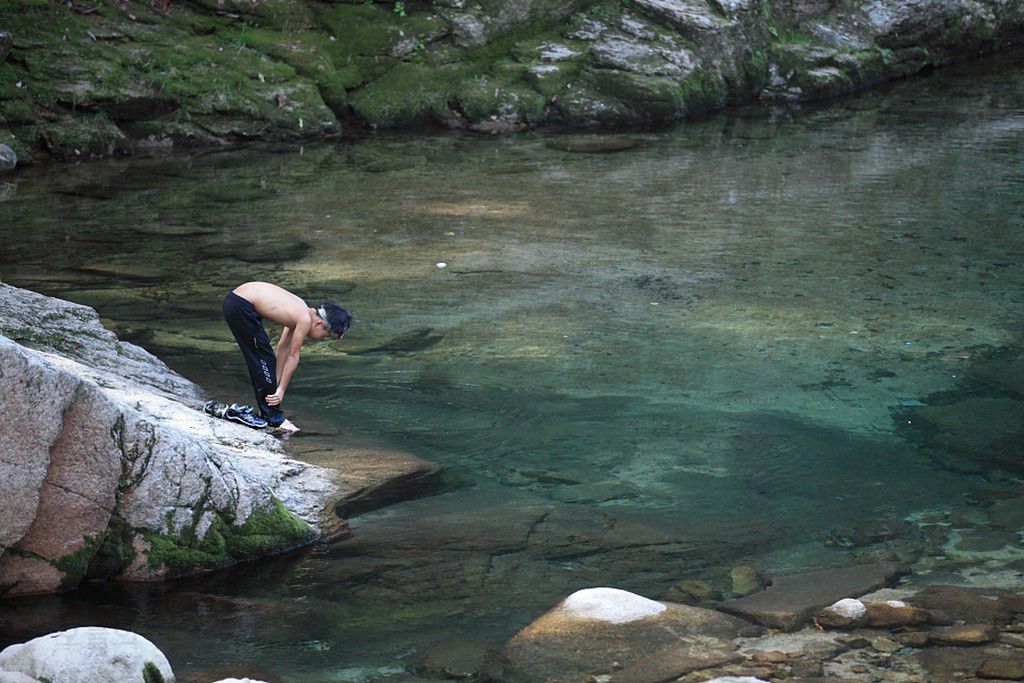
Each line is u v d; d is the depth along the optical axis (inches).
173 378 302.2
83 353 285.0
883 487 249.4
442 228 490.3
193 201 535.8
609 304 385.4
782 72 832.9
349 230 486.0
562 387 311.6
